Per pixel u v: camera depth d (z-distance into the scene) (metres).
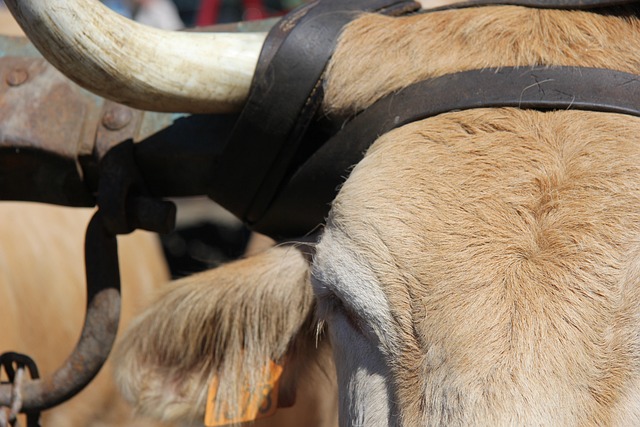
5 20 4.07
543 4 2.20
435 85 2.04
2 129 2.45
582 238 1.74
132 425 4.19
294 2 7.72
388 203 1.88
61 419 3.87
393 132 2.04
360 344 1.93
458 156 1.91
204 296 2.49
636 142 1.85
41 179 2.51
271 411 2.49
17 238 3.80
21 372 2.44
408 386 1.78
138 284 4.35
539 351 1.65
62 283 3.94
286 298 2.39
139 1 7.32
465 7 2.28
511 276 1.72
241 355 2.50
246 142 2.24
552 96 1.94
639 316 1.68
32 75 2.54
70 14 1.98
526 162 1.85
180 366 2.62
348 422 1.96
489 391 1.63
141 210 2.37
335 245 1.94
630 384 1.67
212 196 2.39
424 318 1.76
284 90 2.17
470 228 1.79
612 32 2.09
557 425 1.60
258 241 3.42
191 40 2.17
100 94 2.12
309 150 2.26
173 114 2.43
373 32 2.21
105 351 2.42
